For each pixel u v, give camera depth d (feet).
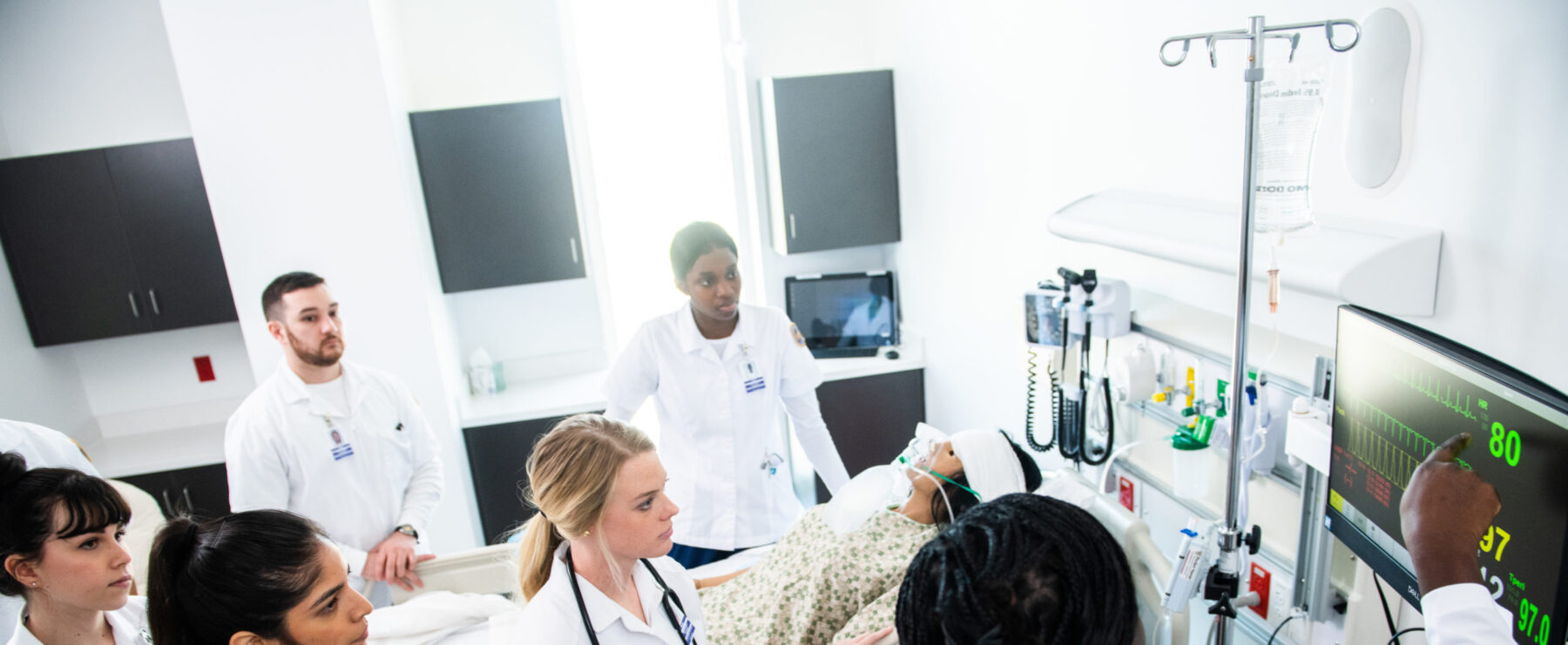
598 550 3.77
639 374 7.09
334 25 9.01
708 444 7.11
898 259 11.86
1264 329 5.20
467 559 6.43
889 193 11.31
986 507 2.49
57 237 9.87
